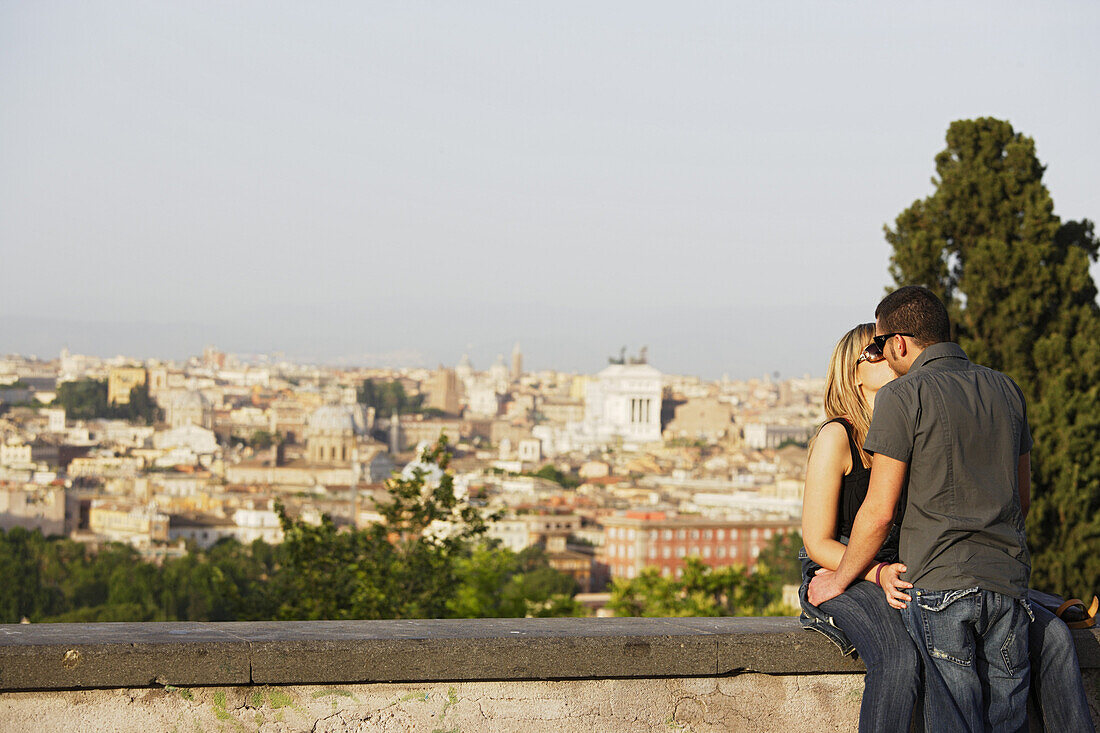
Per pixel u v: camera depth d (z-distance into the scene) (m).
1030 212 18.23
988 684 4.28
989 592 4.20
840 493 4.64
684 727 4.57
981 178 18.53
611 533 155.38
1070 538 16.56
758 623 4.81
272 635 4.37
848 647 4.54
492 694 4.41
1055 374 17.34
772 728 4.64
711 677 4.59
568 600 22.05
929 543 4.23
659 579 24.11
